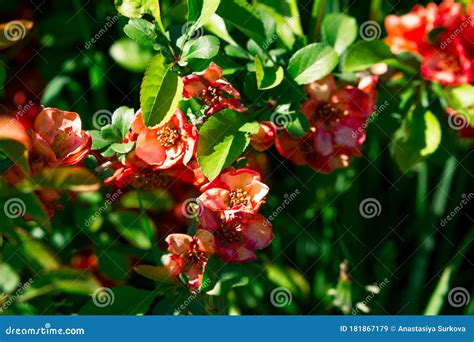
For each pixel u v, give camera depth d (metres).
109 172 0.72
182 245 0.70
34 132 0.70
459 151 0.87
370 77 0.76
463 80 0.75
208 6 0.69
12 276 0.72
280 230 0.87
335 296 0.85
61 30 0.83
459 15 0.75
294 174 0.87
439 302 0.84
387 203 0.90
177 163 0.71
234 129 0.70
